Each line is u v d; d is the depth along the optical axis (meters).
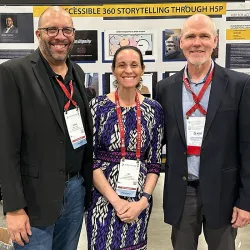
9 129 1.67
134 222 1.97
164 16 2.62
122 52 1.93
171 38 2.64
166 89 2.08
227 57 2.65
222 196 1.97
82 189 1.99
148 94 2.69
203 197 1.95
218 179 1.94
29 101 1.71
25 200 1.74
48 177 1.75
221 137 1.92
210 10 2.61
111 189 1.92
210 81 1.97
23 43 2.62
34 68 1.74
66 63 1.90
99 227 1.96
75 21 2.61
